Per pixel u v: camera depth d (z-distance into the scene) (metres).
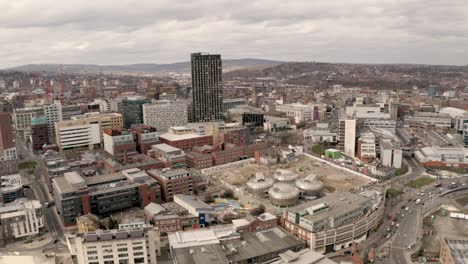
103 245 184.12
